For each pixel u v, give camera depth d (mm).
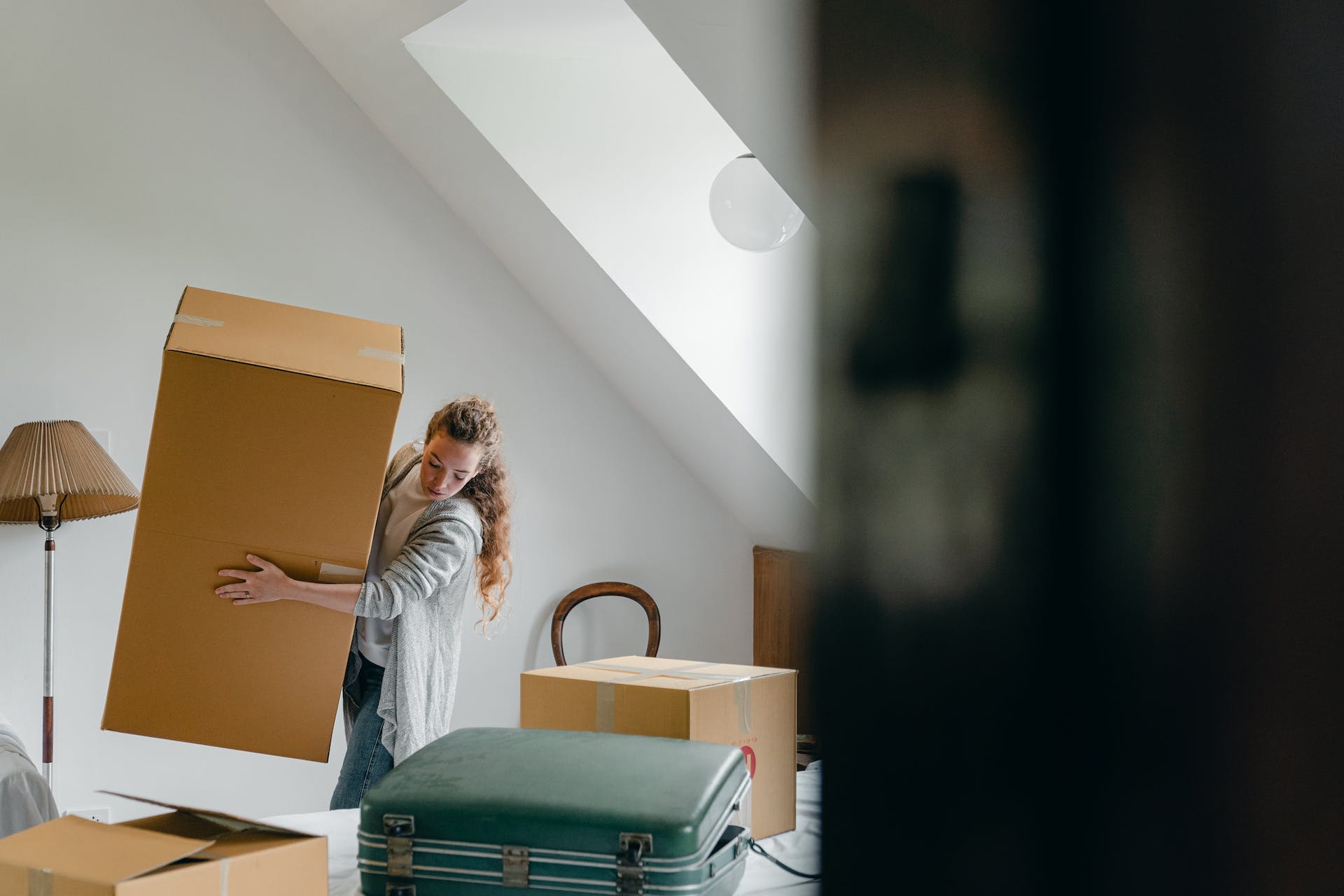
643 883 1082
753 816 1490
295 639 1698
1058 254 97
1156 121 93
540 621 3441
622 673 1585
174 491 1657
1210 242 90
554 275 3127
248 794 2979
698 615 3684
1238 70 90
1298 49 89
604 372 3510
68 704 2773
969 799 103
